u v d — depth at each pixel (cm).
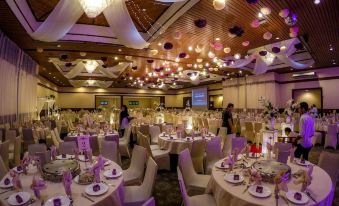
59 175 248
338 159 303
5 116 728
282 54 891
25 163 279
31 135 686
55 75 1585
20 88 872
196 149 462
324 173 283
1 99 693
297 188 238
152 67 1289
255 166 274
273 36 736
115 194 229
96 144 522
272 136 444
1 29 639
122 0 445
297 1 507
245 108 1662
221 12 565
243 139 454
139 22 675
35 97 1113
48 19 484
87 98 2509
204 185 327
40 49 799
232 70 1379
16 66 820
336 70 1266
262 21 614
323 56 1020
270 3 516
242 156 354
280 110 1509
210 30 682
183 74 1534
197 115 1432
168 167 537
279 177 199
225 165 302
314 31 689
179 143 534
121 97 2664
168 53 943
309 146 434
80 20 702
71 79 1797
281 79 1526
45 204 196
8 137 602
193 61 1110
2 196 218
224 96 1861
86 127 761
